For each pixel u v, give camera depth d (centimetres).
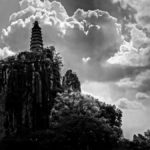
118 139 13200
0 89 15100
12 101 14738
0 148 13062
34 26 18462
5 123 14512
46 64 15662
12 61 15688
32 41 18050
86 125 12250
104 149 12425
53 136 12569
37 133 13125
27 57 15800
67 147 11956
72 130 12200
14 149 12912
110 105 14712
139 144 14675
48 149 12206
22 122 14400
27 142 12812
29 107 14612
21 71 15200
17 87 14912
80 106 13438
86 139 11975
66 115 13138
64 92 15238
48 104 14838
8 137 13775
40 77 15138
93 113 13188
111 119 14388
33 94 14800
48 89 15175
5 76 15262
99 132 12244
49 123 13900
